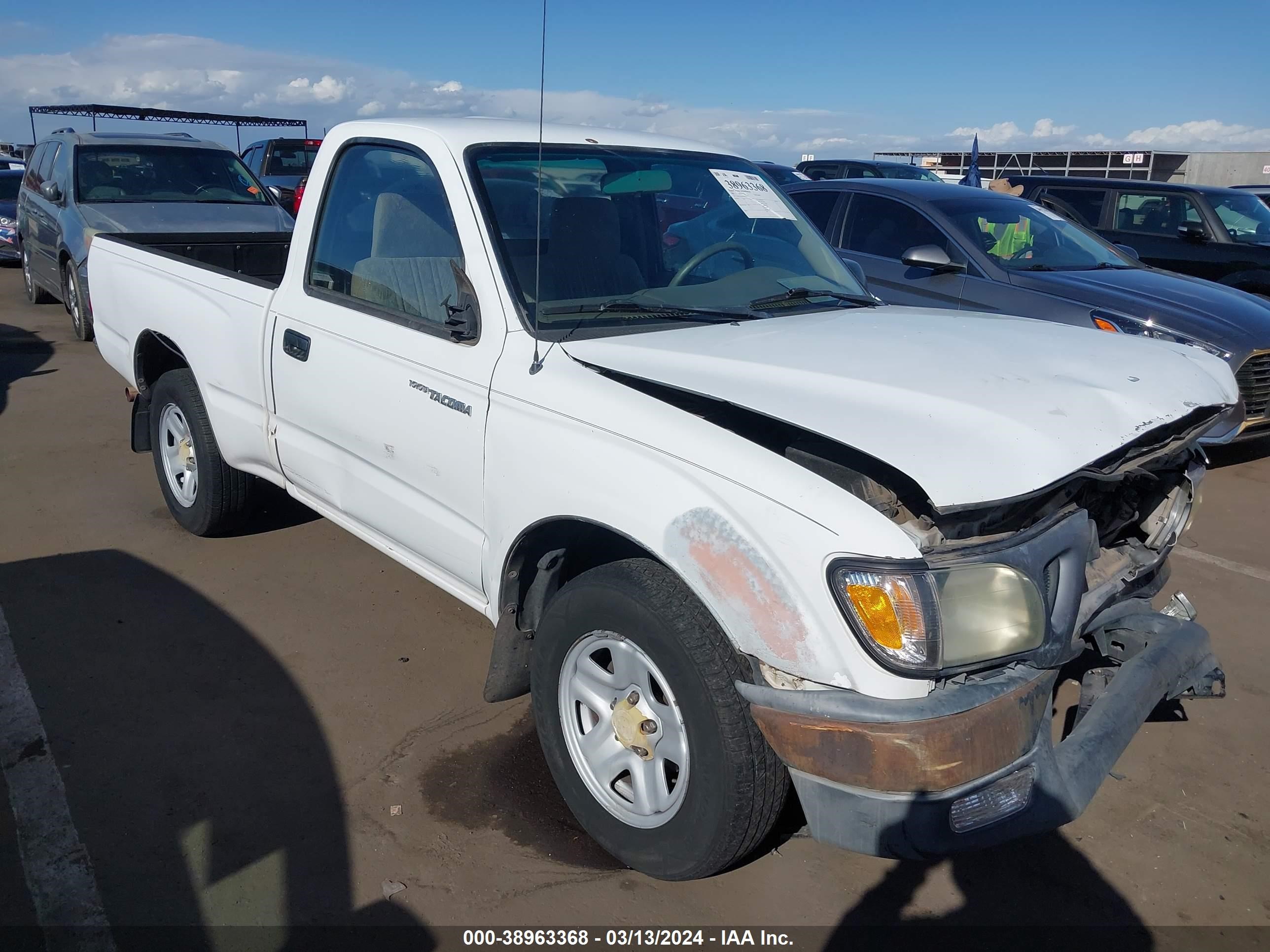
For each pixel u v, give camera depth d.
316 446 3.63
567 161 3.31
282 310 3.69
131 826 2.76
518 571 2.84
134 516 5.04
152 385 4.88
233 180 9.84
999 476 2.15
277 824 2.80
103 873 2.58
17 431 6.42
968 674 2.17
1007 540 2.22
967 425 2.29
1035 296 6.22
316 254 3.62
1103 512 2.80
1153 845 2.87
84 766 3.02
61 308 10.84
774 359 2.62
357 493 3.45
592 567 2.98
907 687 2.07
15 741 3.13
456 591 3.18
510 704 3.48
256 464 4.07
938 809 2.08
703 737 2.32
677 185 3.55
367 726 3.31
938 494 2.08
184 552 4.60
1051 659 2.24
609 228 3.24
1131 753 3.33
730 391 2.44
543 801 2.96
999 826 2.16
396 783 3.01
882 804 2.10
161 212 8.90
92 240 5.28
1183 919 2.59
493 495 2.81
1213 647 4.05
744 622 2.19
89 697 3.39
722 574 2.22
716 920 2.52
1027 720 2.19
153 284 4.57
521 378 2.73
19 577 4.29
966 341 2.90
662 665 2.39
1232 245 9.07
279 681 3.55
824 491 2.15
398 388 3.13
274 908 2.48
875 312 3.34
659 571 2.45
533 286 2.94
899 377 2.51
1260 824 2.98
